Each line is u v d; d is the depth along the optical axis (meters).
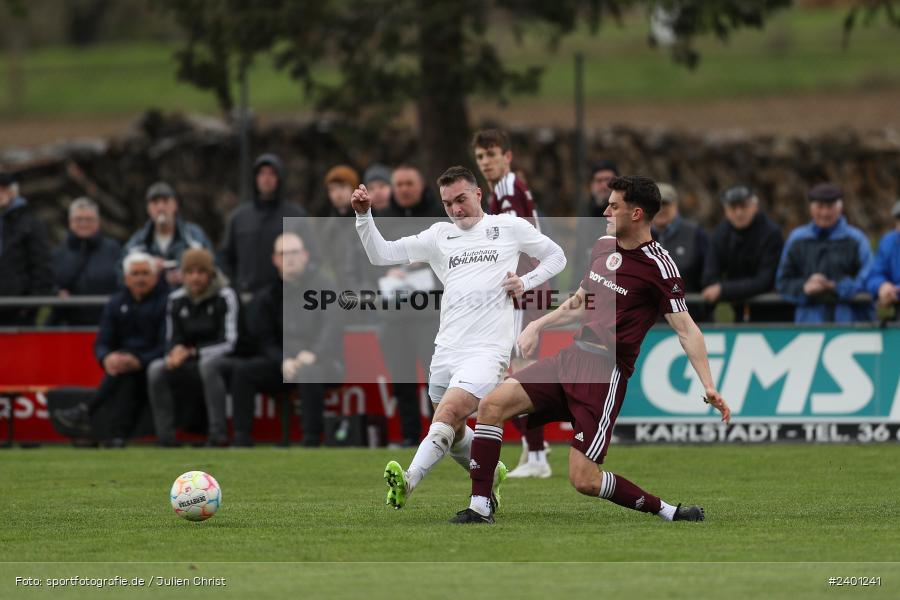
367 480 35.19
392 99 67.69
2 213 48.22
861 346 42.03
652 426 42.66
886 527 26.45
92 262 49.09
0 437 45.50
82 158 78.19
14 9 77.12
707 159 80.25
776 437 42.31
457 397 26.80
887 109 104.69
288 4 66.88
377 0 68.31
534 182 78.75
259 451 42.06
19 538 25.61
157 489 33.62
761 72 123.06
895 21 65.38
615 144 79.88
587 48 135.00
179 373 43.28
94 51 155.25
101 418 44.19
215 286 43.12
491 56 68.56
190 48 70.69
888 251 42.50
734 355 42.28
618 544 24.30
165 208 46.66
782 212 78.94
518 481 35.09
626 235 26.14
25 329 46.16
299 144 78.75
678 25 69.19
